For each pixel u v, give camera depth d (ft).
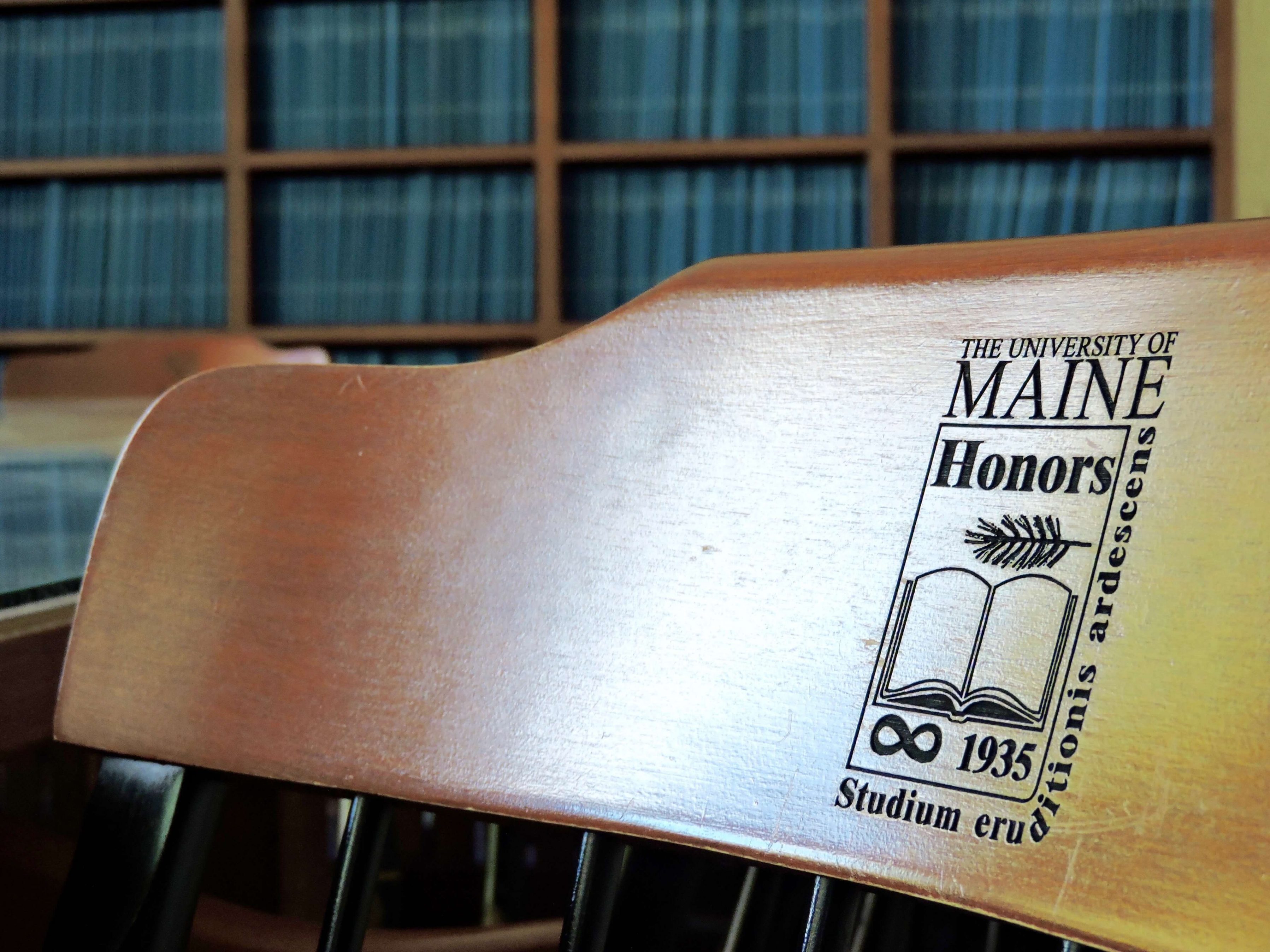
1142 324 0.86
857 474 0.97
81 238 8.56
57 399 6.33
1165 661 0.78
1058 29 7.85
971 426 0.92
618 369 1.12
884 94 7.91
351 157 8.27
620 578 1.05
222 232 8.45
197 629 1.18
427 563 1.14
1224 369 0.82
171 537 1.21
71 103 8.50
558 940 1.69
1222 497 0.79
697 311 1.09
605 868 0.98
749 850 0.90
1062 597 0.83
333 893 1.07
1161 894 0.73
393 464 1.18
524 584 1.09
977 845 0.81
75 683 1.19
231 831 3.14
